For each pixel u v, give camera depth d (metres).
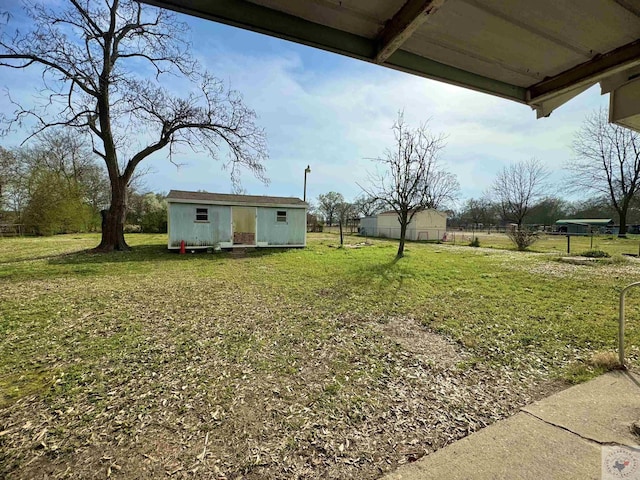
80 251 12.20
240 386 2.63
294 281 7.02
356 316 4.55
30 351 3.31
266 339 3.68
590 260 9.98
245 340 3.65
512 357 3.20
